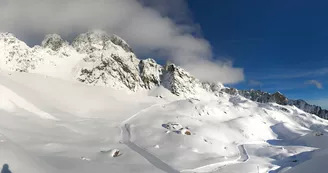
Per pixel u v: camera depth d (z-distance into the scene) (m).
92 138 60.66
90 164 38.09
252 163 60.03
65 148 47.06
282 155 69.31
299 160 64.44
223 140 83.38
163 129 77.50
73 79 141.38
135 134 70.31
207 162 53.03
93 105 105.62
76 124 71.88
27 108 70.31
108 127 76.00
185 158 53.59
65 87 114.62
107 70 153.62
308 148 76.81
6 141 31.69
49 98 92.69
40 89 99.06
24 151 31.92
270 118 138.25
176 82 179.12
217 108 128.12
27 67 127.56
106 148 53.72
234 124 102.56
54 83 114.44
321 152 66.25
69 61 156.50
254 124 109.25
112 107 110.19
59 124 65.94
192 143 64.44
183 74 192.62
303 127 137.00
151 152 55.59
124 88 154.12
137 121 90.25
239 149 78.00
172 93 173.00
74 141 54.06
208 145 66.69
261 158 68.44
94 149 51.09
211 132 84.62
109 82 149.12
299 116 160.88
